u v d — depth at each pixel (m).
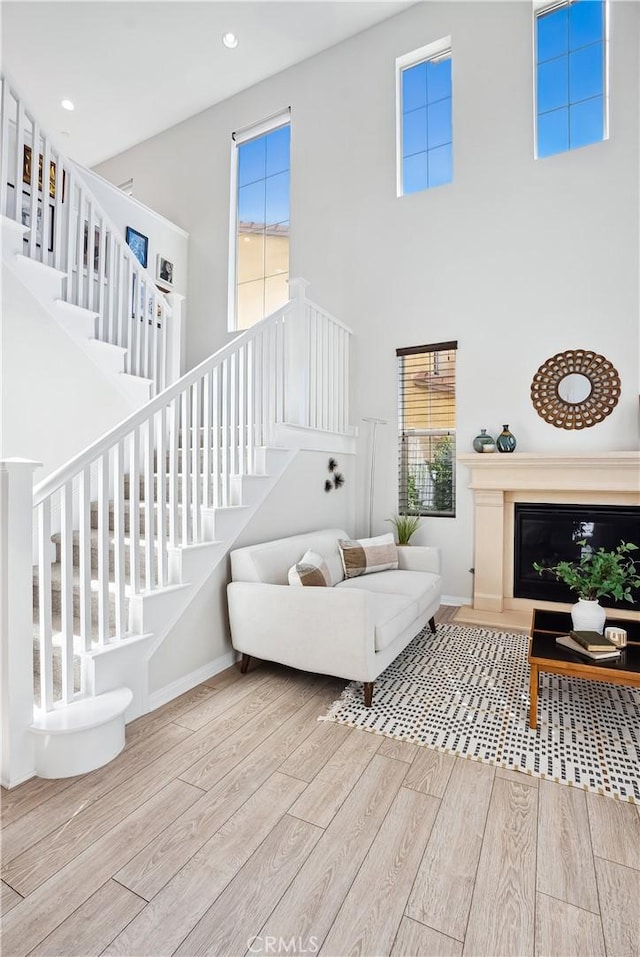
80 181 3.72
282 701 2.61
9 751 1.90
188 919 1.34
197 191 6.15
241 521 3.19
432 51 4.73
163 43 5.02
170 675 2.64
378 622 2.62
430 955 1.23
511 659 3.16
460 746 2.18
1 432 3.20
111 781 1.93
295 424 3.77
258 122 5.68
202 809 1.77
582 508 3.92
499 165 4.29
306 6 4.69
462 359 4.41
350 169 5.05
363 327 4.91
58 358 3.51
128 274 4.20
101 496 2.26
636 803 1.79
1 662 1.91
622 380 3.81
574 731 2.30
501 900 1.39
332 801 1.81
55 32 4.84
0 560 1.91
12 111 3.31
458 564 4.42
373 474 4.82
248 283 5.86
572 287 3.99
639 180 3.79
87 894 1.41
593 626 2.57
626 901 1.38
